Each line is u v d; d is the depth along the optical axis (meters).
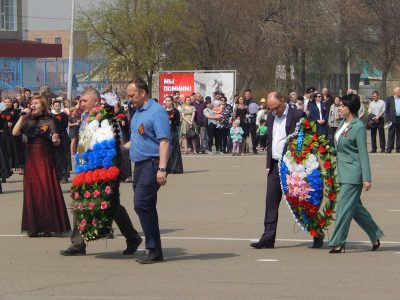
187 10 57.38
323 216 12.91
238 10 56.25
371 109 33.28
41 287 10.33
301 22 55.16
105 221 12.09
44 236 14.21
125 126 20.73
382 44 63.53
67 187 21.91
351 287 10.30
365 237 14.09
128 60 57.56
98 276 10.97
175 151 24.45
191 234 14.44
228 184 22.44
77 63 57.38
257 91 56.84
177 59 57.75
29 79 54.47
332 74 66.44
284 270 11.35
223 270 11.35
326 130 29.97
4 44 55.38
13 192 21.17
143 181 11.60
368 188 12.35
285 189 12.90
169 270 11.34
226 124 33.81
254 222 15.77
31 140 14.18
